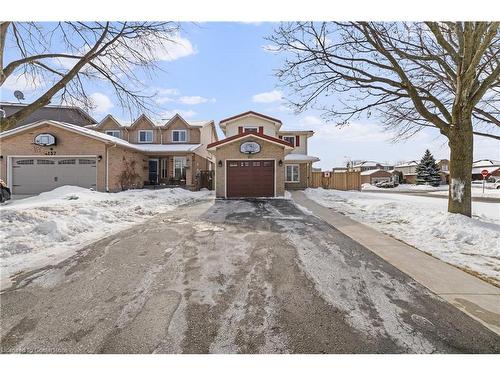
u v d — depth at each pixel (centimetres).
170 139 2286
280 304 317
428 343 250
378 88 898
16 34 756
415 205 1055
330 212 990
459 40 794
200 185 2255
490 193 2230
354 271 420
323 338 256
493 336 259
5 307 309
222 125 2225
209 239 603
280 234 649
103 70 893
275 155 1462
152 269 425
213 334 261
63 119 2162
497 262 462
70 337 257
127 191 1684
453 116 779
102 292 347
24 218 629
